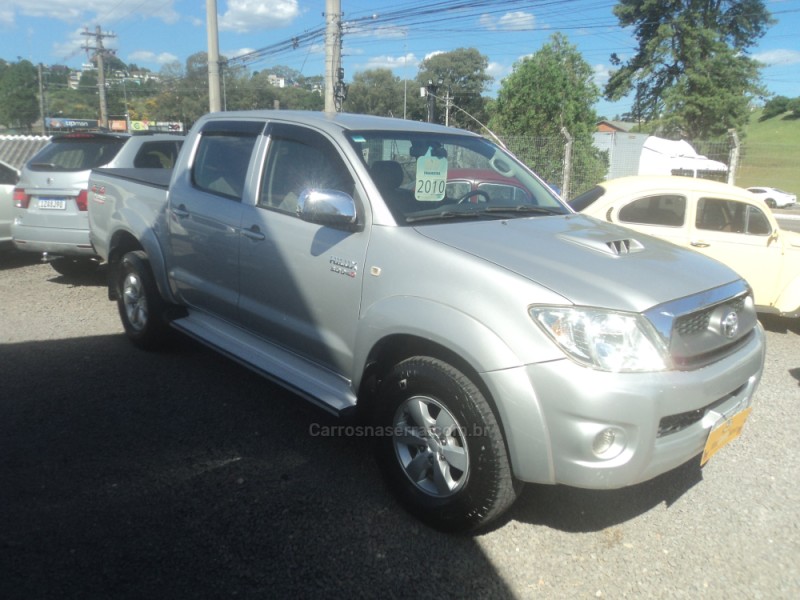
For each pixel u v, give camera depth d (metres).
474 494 3.04
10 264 9.34
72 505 3.43
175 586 2.86
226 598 2.80
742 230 7.16
